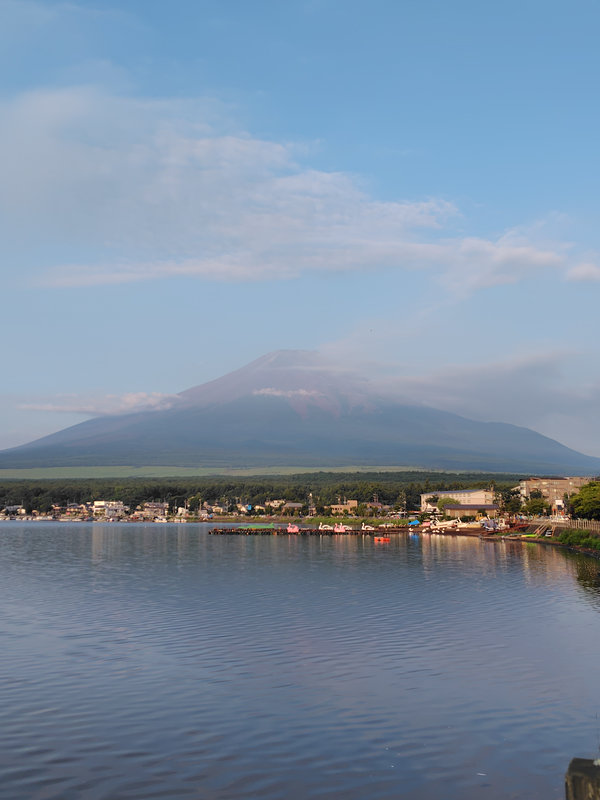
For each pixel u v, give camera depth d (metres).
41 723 41.00
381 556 159.25
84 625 69.31
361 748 37.66
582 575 114.75
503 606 80.94
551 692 47.03
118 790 32.69
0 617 74.00
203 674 51.12
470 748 37.75
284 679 49.78
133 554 163.88
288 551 176.75
